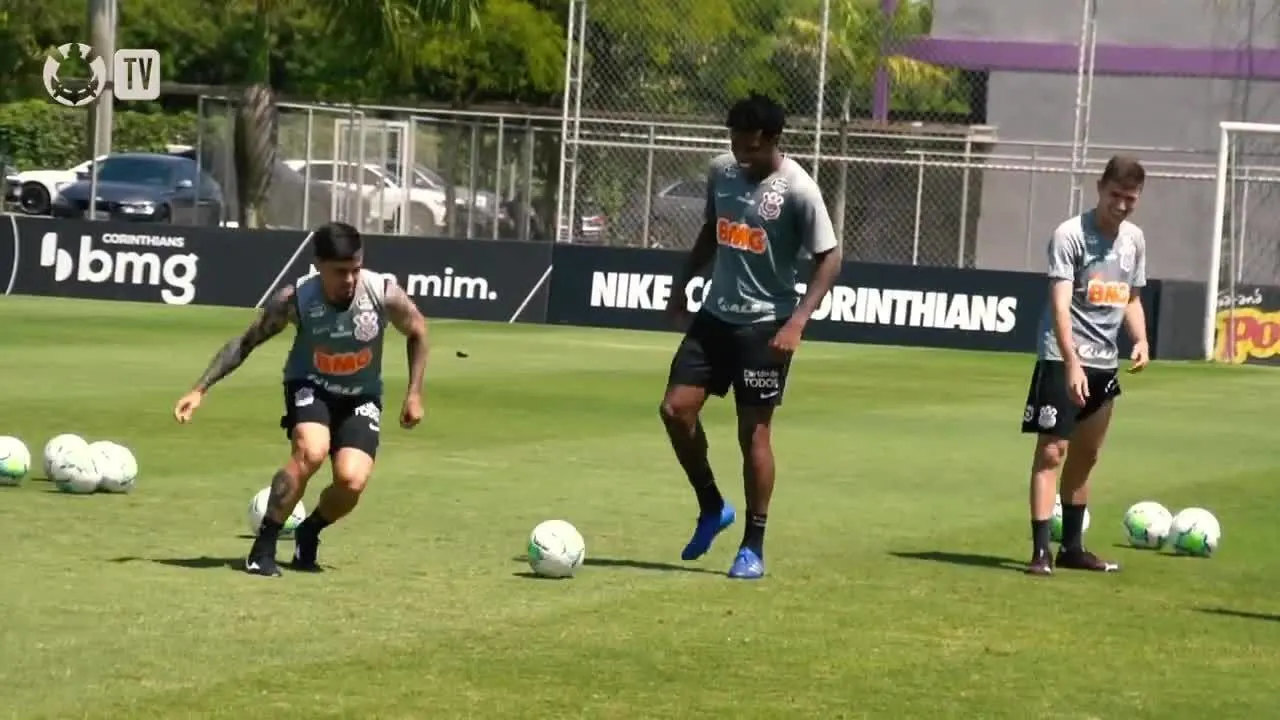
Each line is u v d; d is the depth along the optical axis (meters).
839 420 37.94
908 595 19.95
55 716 13.85
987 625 18.52
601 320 60.09
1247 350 57.56
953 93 71.62
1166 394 46.94
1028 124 70.19
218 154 69.81
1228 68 68.31
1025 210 68.50
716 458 31.11
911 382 47.03
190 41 114.06
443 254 61.06
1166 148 63.19
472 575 20.08
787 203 20.33
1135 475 31.45
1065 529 22.36
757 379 20.47
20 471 25.06
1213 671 16.83
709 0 61.91
